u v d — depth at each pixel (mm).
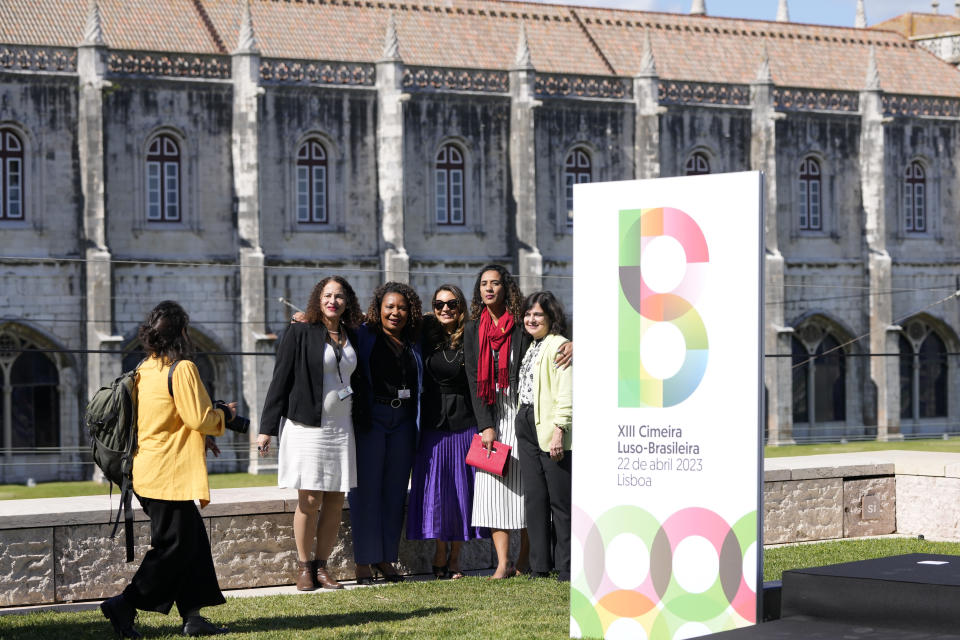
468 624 13398
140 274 49938
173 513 12664
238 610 14320
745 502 11883
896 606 11320
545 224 57250
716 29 66438
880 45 70250
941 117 66062
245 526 16141
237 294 51344
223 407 13047
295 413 15320
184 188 50844
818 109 62812
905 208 65375
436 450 16672
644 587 12391
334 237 53344
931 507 20641
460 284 55688
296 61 52469
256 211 51000
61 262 48500
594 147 58062
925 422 65750
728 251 11922
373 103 53719
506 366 16328
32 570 14820
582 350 12656
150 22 52812
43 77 48344
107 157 49469
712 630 12047
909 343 65500
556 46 61000
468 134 55688
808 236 62781
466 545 17797
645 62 58188
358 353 16016
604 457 12570
